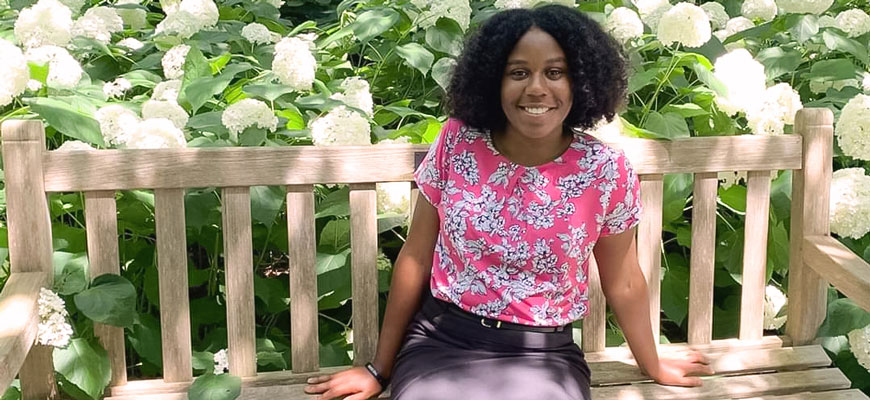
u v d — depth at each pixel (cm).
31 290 176
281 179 191
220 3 361
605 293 190
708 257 211
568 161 174
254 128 220
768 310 230
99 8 289
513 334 173
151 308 236
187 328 194
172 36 282
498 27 167
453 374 170
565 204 172
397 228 257
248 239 193
